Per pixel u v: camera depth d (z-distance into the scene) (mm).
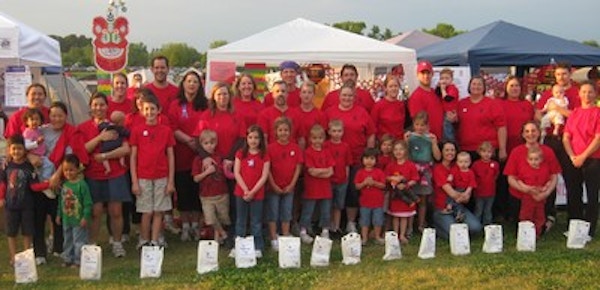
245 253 5598
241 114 6660
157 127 6227
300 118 6773
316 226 7242
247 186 6145
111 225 6273
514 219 7113
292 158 6418
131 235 7098
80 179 5754
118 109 6684
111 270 5680
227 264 5836
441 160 6922
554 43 10969
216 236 6547
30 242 5844
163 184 6254
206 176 6344
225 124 6449
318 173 6547
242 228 6219
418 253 6090
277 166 6383
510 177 6840
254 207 6195
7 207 5746
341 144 6738
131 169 6172
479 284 5055
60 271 5621
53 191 5754
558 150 7000
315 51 9188
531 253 6047
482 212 7082
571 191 6891
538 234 6801
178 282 5191
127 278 5363
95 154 6027
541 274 5293
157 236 6324
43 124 6000
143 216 6281
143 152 6156
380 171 6695
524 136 6801
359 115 6871
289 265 5555
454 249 6066
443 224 6793
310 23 9883
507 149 7324
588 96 6555
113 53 9055
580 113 6617
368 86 9586
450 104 7180
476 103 7102
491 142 7055
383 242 6641
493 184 6965
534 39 11109
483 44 10883
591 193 6672
